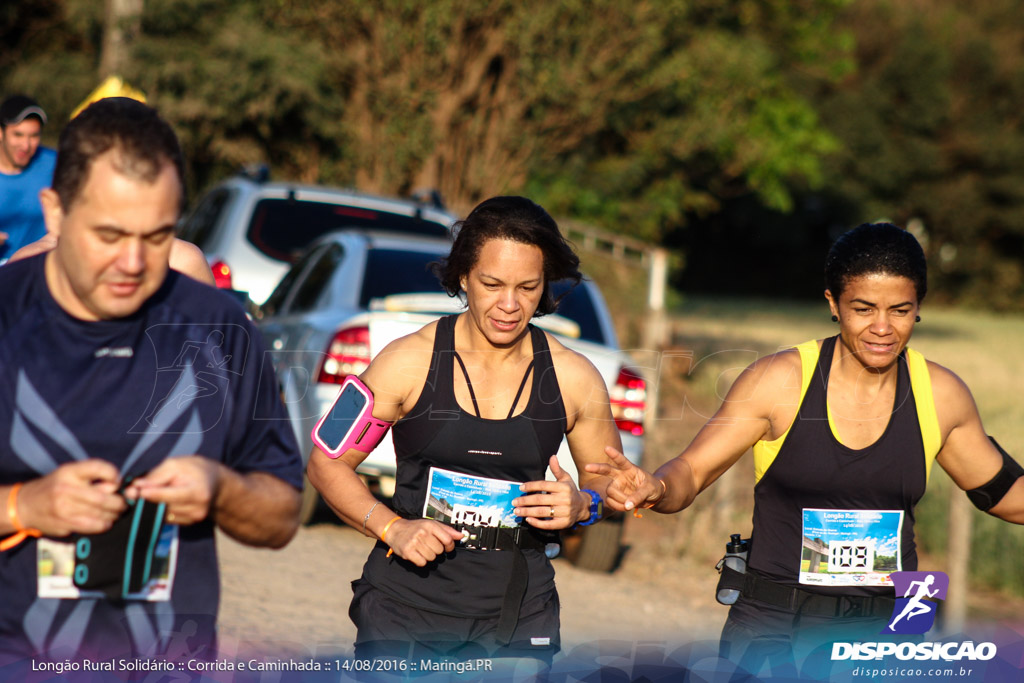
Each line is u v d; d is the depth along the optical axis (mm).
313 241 16297
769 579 5945
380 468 11469
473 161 38156
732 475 15977
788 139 48500
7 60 44781
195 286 4574
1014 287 95750
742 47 42906
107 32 36406
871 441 5824
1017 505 6207
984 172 94312
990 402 24891
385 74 36656
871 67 94125
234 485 4410
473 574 5594
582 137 39594
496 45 36188
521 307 5480
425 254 13109
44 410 4289
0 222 10500
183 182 4145
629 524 16234
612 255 31406
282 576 10500
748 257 99375
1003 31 96562
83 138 3938
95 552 4320
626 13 36031
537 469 5680
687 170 48375
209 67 34719
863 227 5832
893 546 5895
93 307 4211
